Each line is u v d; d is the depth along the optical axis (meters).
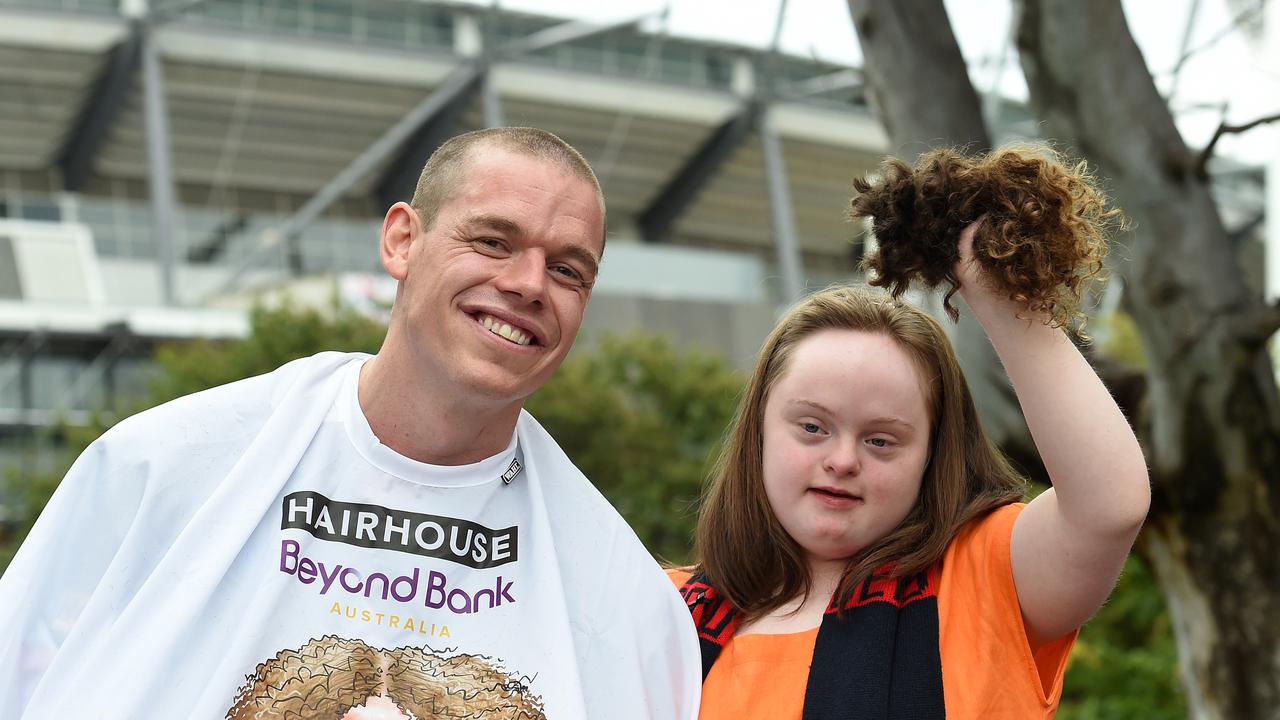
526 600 2.36
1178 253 5.41
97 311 27.33
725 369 23.12
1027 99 5.94
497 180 2.25
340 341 19.89
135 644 2.11
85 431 19.31
